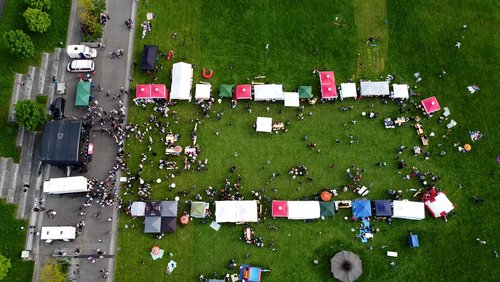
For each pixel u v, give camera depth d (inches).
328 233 2423.7
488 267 2399.1
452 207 2415.1
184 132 2539.4
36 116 2353.6
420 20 2723.9
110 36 2662.4
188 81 2546.8
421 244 2420.0
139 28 2684.5
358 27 2709.2
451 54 2684.5
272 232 2420.0
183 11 2714.1
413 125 2571.4
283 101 2593.5
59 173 2455.7
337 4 2731.3
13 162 2421.3
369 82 2571.4
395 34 2706.7
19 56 2493.8
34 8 2541.8
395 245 2416.3
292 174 2492.6
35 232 2378.2
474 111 2603.3
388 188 2488.9
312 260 2388.0
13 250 2329.0
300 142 2541.8
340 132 2561.5
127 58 2637.8
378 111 2593.5
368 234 2416.3
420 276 2383.1
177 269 2368.4
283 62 2652.6
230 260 2381.9
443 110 2596.0
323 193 2433.6
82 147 2449.6
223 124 2556.6
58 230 2327.8
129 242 2393.0
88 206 2426.2
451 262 2401.6
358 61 2662.4
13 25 2581.2
